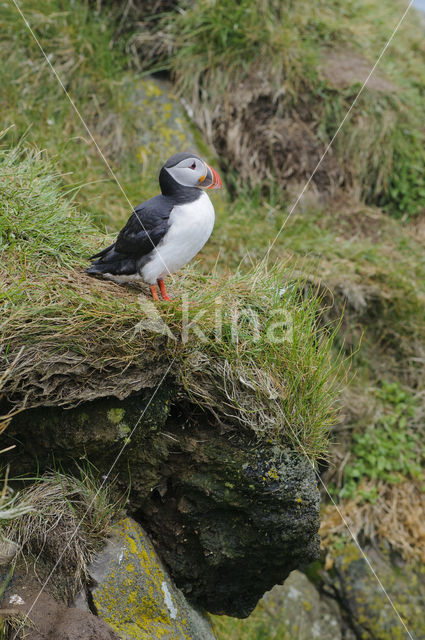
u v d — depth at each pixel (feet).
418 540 28.43
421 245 36.22
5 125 28.66
